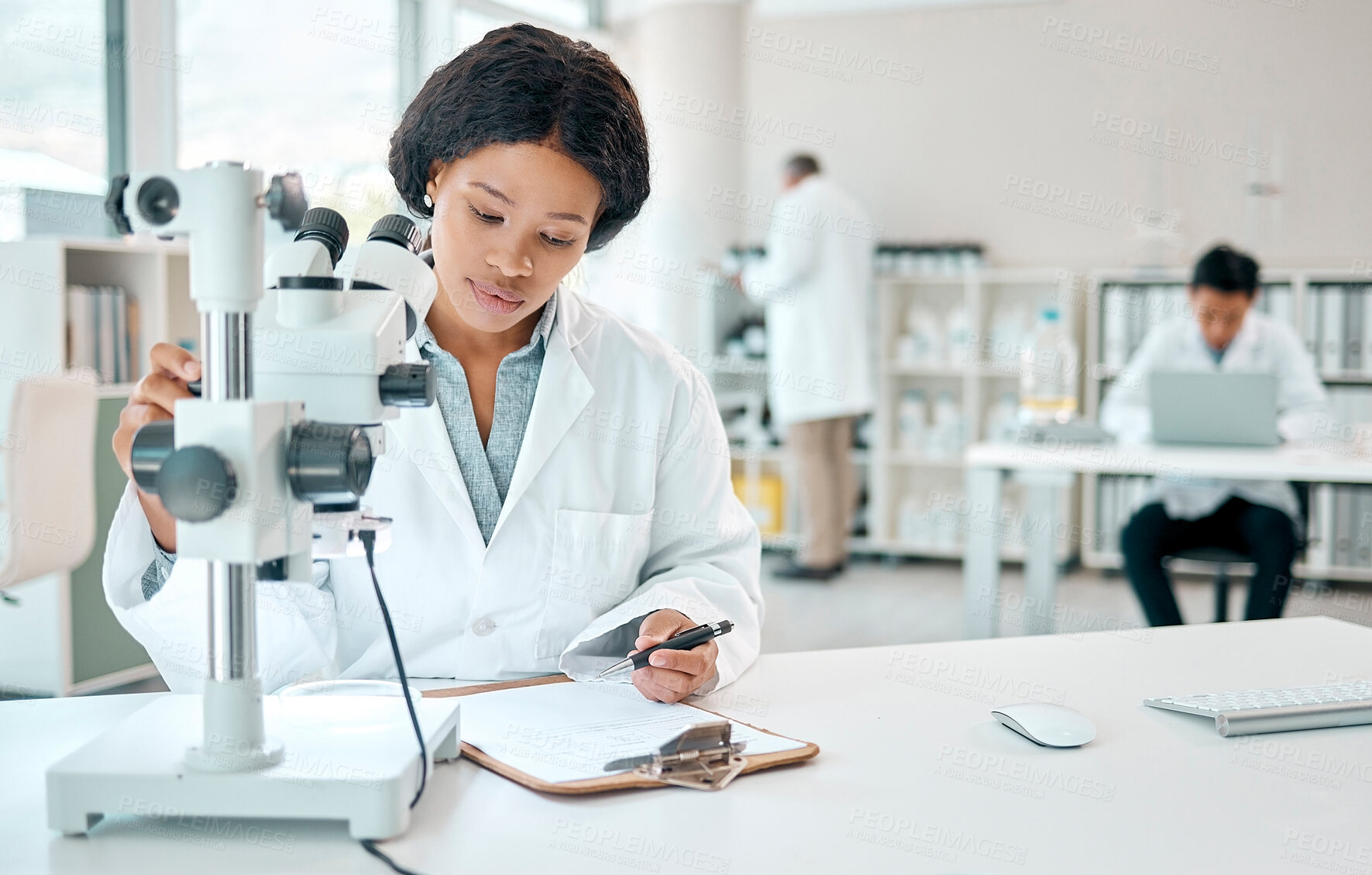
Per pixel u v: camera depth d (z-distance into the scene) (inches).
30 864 27.2
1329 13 179.2
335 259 32.6
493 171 39.4
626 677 43.5
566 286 52.1
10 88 125.3
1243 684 44.1
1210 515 118.3
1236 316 126.8
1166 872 28.1
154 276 128.0
